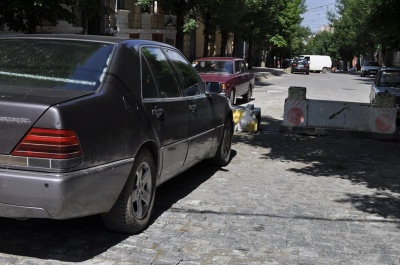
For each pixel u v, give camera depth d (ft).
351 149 31.83
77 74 14.25
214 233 15.88
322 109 36.47
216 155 24.64
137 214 15.29
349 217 18.03
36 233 15.20
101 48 15.29
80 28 61.00
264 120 44.70
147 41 17.66
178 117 17.70
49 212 12.01
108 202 13.50
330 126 36.37
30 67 14.65
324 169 25.98
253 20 116.78
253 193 20.76
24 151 11.96
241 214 17.88
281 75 157.28
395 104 35.32
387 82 50.47
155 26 96.12
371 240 15.80
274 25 144.66
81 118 12.50
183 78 19.53
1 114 12.07
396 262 14.11
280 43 172.14
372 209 19.08
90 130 12.71
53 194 11.81
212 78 53.67
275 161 27.55
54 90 13.33
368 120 35.73
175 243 14.89
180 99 18.37
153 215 17.39
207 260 13.76
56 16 30.12
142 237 15.25
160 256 13.89
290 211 18.45
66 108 12.19
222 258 13.93
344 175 24.73
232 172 24.49
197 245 14.82
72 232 15.39
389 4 39.70
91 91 13.58
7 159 12.04
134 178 14.74
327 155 29.73
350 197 20.71
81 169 12.40
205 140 21.08
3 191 11.96
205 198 19.71
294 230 16.44
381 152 31.12
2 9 29.32
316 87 98.48
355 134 35.76
